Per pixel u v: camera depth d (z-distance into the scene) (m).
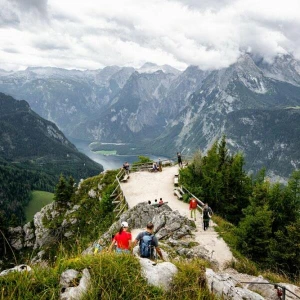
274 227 31.91
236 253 21.62
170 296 6.96
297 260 22.38
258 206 30.05
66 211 50.69
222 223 28.27
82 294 6.22
